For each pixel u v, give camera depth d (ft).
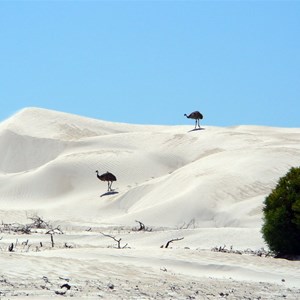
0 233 429.79
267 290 211.20
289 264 269.03
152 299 174.19
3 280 187.83
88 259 245.86
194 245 374.02
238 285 218.59
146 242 382.01
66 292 174.81
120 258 256.11
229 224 585.63
